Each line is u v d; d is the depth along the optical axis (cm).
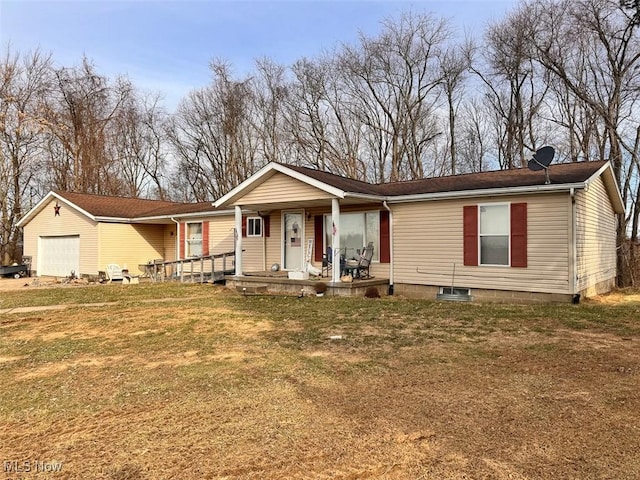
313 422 394
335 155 3053
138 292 1462
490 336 727
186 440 364
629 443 345
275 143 3162
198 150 3475
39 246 2270
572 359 583
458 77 2731
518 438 357
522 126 2453
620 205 1541
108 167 3241
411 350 643
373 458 329
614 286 1582
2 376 558
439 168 2938
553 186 1038
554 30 2034
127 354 658
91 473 316
